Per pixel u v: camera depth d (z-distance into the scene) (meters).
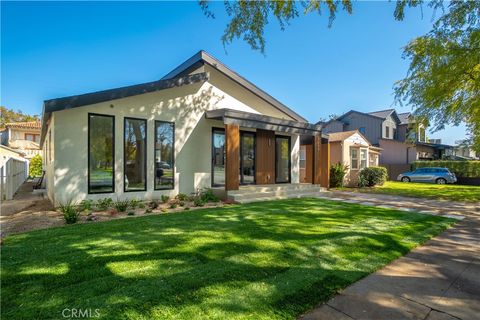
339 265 3.41
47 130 9.67
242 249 3.86
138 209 7.05
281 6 5.47
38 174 19.75
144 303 2.38
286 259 3.52
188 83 8.55
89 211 6.61
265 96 11.11
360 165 17.39
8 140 24.20
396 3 6.39
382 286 2.94
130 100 7.90
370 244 4.27
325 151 13.72
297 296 2.60
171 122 8.84
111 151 7.59
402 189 14.26
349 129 27.19
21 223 5.43
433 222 6.06
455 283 3.06
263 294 2.60
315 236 4.61
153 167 8.34
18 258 3.39
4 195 8.98
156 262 3.31
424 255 4.00
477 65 8.73
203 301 2.44
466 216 6.96
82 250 3.71
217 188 9.62
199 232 4.73
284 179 12.42
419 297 2.72
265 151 11.45
